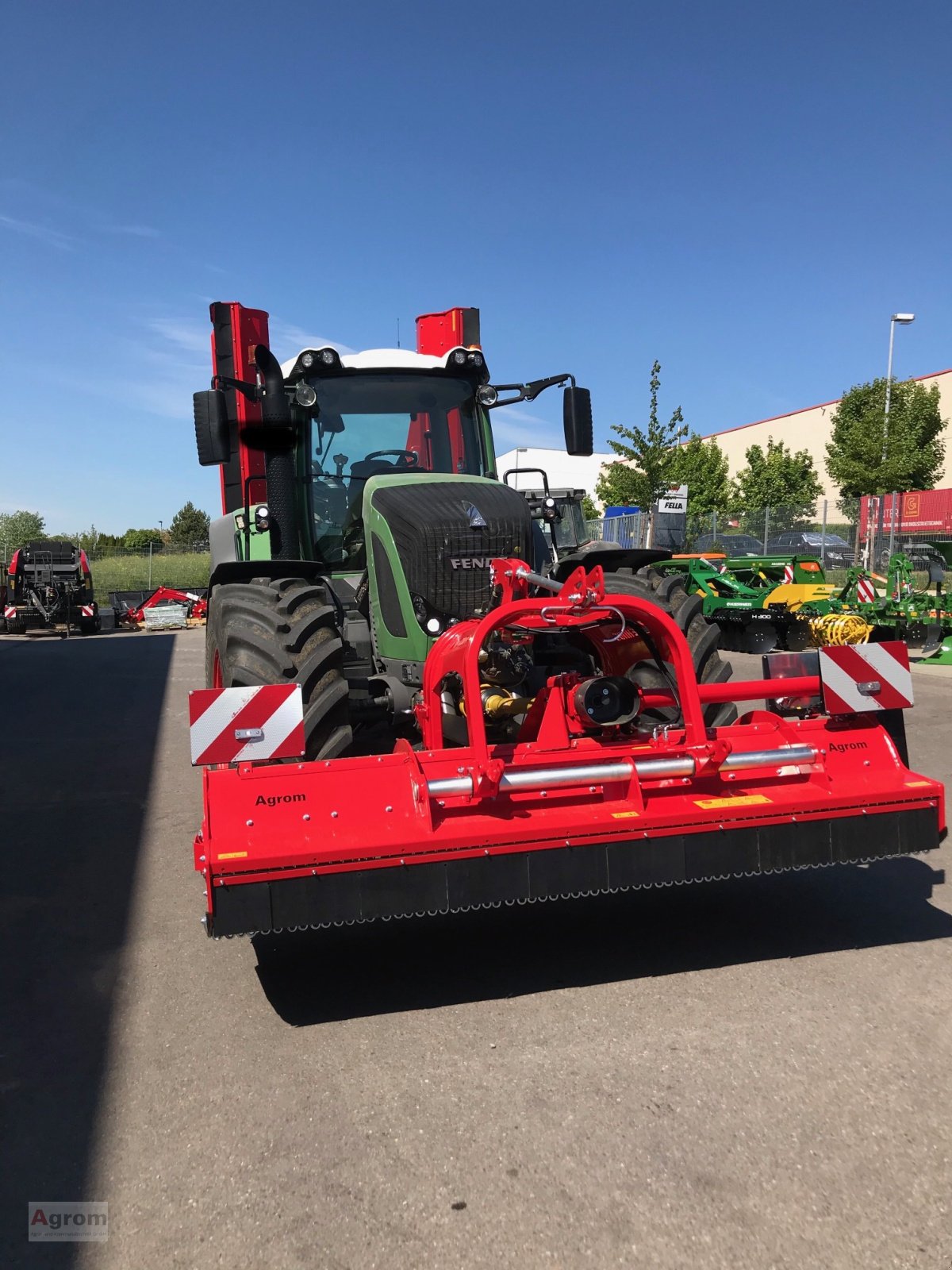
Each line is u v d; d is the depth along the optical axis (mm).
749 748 3662
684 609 4727
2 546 43844
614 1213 2266
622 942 3850
